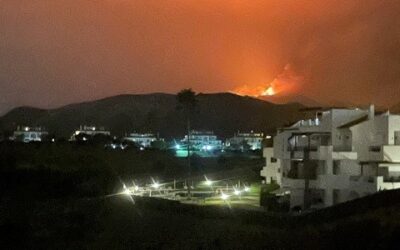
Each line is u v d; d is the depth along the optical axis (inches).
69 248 2319.1
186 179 4229.8
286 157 2906.0
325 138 2802.7
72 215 2667.3
